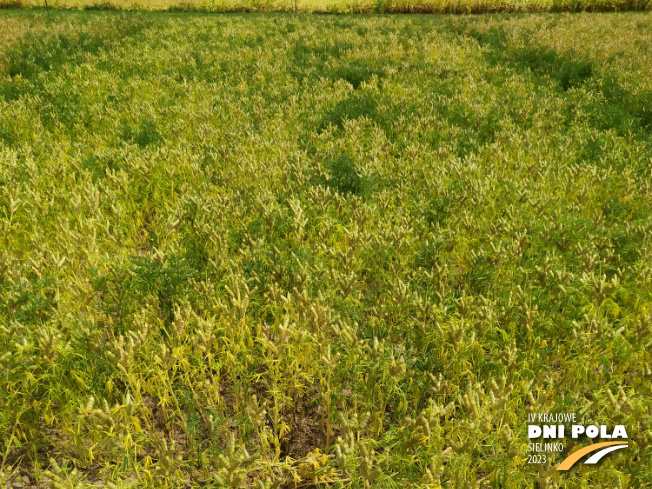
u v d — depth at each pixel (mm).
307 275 3207
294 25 21156
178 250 3889
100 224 4074
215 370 3064
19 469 2371
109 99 9266
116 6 31781
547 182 5570
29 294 2760
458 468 2154
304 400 2969
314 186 5371
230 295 3344
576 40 15492
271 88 10484
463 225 4664
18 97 9023
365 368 2834
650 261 3764
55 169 5320
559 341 3139
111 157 5816
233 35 17844
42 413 2625
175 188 5496
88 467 2418
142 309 2910
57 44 13984
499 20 22141
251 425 2518
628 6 30344
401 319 3215
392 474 2098
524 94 9938
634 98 9336
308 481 2416
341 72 11680
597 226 4383
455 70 11922
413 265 4027
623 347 2768
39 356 2475
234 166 6148
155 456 2506
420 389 2736
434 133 7496
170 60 12953
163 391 2736
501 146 6883
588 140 7062
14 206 4137
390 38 16844
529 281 3559
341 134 7766
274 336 3033
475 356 2898
